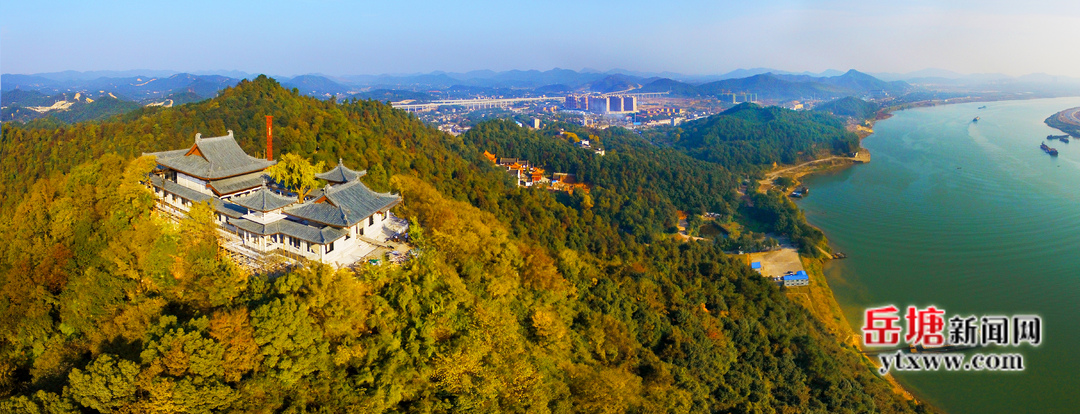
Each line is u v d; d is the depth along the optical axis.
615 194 160.38
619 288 77.12
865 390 73.31
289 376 35.53
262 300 41.25
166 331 36.28
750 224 160.50
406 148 130.75
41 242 53.75
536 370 44.72
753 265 124.38
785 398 66.44
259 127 105.25
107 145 95.38
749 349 74.19
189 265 46.41
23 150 103.75
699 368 64.50
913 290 112.81
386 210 62.59
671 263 106.88
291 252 53.34
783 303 97.44
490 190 119.06
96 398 33.62
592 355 57.41
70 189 63.00
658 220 154.12
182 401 32.91
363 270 48.12
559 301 61.19
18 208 61.81
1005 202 167.25
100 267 50.19
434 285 48.16
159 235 51.00
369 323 41.91
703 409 56.41
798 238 138.25
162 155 64.75
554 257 75.88
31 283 49.44
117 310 43.06
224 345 35.25
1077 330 93.06
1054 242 132.75
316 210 54.38
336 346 39.09
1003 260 124.31
